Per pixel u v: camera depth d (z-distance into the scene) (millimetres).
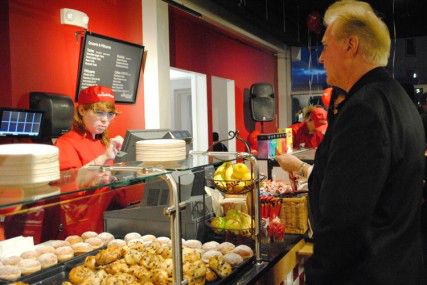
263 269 1727
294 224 2193
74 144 2666
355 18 1380
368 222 1215
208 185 2072
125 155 2072
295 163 2029
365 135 1223
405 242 1312
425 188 4020
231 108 6590
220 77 6160
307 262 1386
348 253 1241
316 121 4430
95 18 3762
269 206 2158
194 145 5855
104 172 1436
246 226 1864
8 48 2986
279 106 8094
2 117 2424
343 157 1237
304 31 7688
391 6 6477
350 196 1205
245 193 1886
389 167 1250
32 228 1856
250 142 6109
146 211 1934
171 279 1453
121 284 1415
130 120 4191
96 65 3660
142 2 4305
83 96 2723
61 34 3406
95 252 1763
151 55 4305
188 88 7707
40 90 3225
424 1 6305
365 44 1365
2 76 2957
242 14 5434
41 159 1079
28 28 3127
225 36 6273
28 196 1047
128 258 1539
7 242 1644
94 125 2713
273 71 8016
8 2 2975
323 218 1258
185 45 5211
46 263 1583
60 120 2973
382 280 1255
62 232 1924
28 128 2605
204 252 1746
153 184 1933
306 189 2508
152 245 1660
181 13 5062
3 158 1052
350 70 1407
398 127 1278
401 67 7672
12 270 1482
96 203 1964
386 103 1283
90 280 1447
